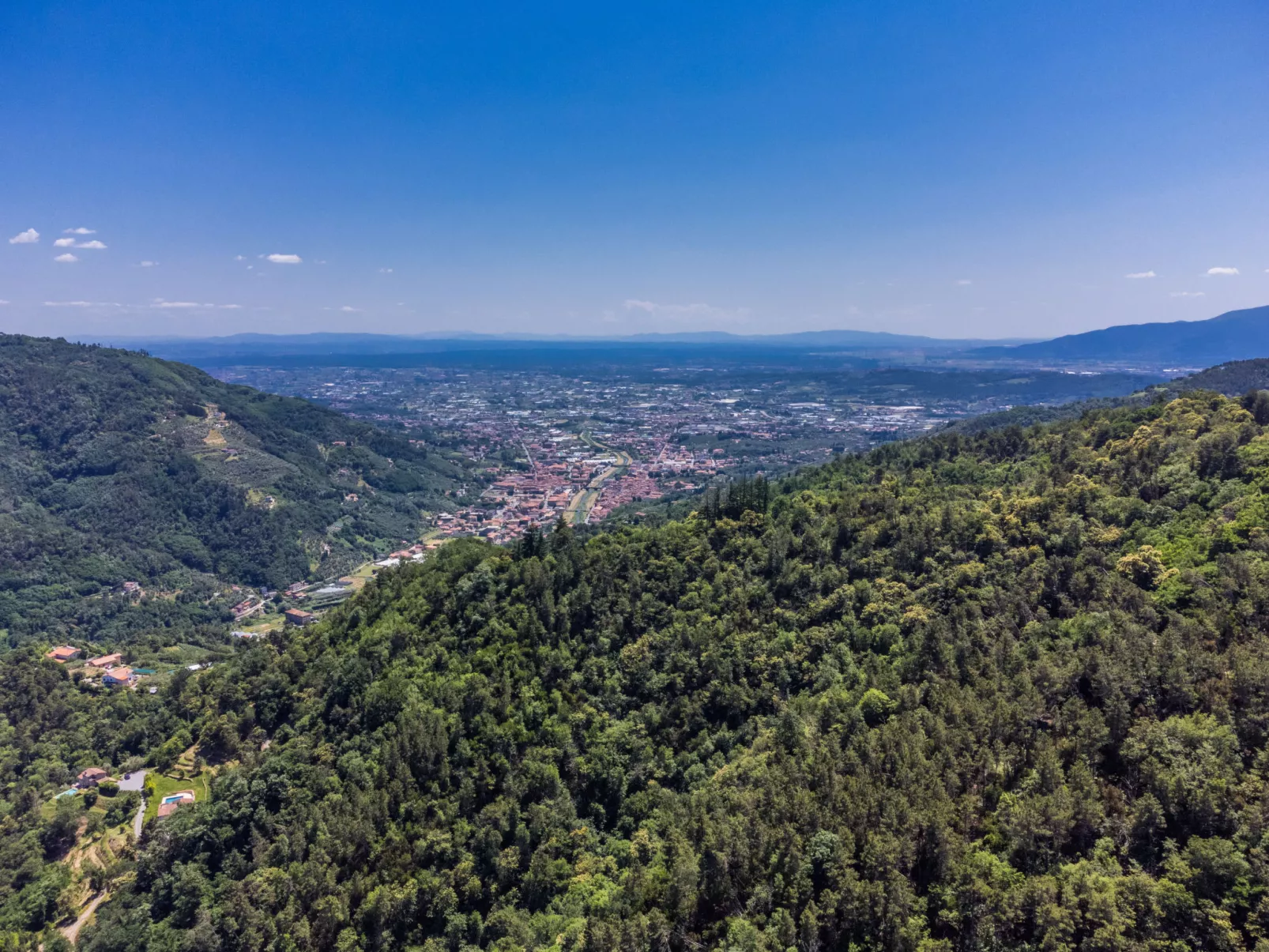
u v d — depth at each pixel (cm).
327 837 8775
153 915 8775
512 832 8656
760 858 6675
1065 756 6725
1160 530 9794
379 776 9369
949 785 6638
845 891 5934
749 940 5900
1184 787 5831
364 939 7925
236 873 8844
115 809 10919
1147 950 4941
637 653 10731
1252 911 4972
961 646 8600
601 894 7550
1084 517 10825
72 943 9038
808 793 6969
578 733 9731
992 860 5906
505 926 7650
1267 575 7725
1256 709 6328
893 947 5678
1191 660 7150
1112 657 7494
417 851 8506
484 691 10038
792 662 9969
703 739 9556
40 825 10675
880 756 7206
